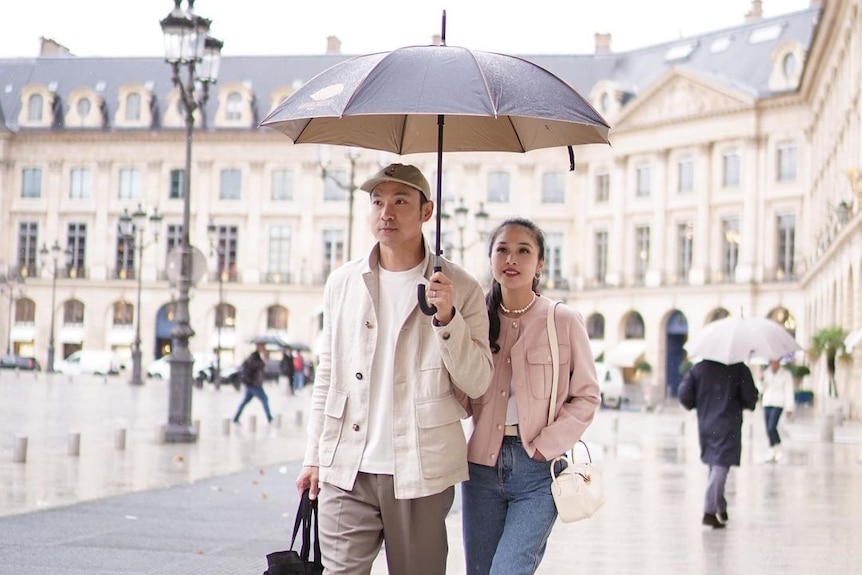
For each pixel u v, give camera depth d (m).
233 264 74.19
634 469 18.92
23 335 75.62
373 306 5.14
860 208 35.41
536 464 5.41
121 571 8.57
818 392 47.75
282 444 21.67
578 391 5.51
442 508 5.11
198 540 10.11
